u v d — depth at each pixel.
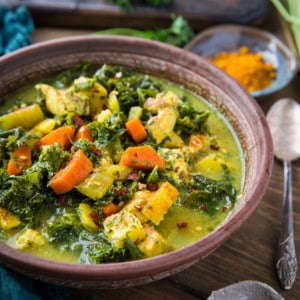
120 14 0.70
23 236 0.43
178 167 0.47
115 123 0.48
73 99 0.50
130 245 0.42
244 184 0.47
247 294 0.44
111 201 0.45
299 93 0.63
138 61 0.55
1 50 0.64
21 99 0.53
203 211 0.46
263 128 0.47
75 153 0.45
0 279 0.44
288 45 0.71
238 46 0.69
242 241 0.48
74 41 0.53
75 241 0.43
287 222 0.49
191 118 0.52
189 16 0.71
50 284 0.44
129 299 0.45
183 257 0.39
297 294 0.46
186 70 0.53
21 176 0.45
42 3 0.70
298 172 0.54
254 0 0.73
